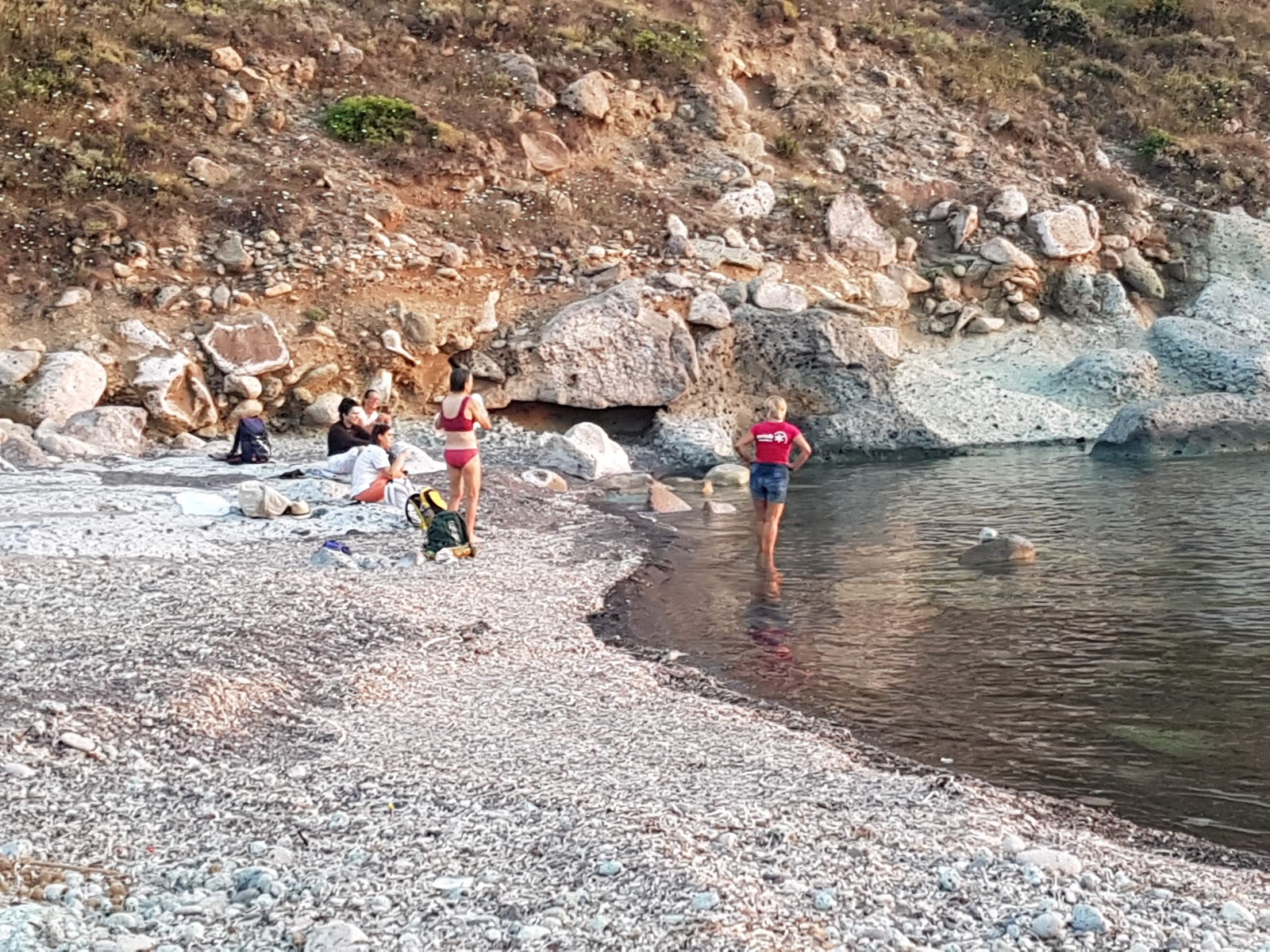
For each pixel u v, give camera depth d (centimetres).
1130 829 628
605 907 489
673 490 1745
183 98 2289
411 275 2167
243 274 2069
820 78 2953
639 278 2259
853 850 559
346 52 2508
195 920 478
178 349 1931
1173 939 484
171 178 2133
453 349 2127
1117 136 3125
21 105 2162
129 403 1862
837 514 1551
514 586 1127
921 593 1132
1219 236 2764
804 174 2698
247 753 679
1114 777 700
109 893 498
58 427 1748
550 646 947
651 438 2133
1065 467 1870
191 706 720
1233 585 1120
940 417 2144
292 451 1827
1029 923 489
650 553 1307
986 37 3344
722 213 2503
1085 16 3400
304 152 2302
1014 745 750
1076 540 1341
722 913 479
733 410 2181
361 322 2077
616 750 707
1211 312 2548
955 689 859
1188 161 3031
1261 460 1877
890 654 944
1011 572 1202
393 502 1415
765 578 1205
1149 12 3544
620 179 2523
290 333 2031
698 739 741
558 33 2723
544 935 466
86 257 1997
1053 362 2416
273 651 843
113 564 1076
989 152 2858
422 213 2286
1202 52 3419
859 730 779
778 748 728
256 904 492
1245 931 495
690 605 1102
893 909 503
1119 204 2775
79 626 869
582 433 1889
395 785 627
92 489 1405
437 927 475
